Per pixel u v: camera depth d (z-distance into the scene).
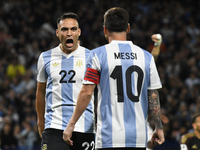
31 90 40.88
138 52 10.72
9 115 36.78
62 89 13.52
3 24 52.66
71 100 13.48
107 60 10.38
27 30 52.41
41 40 51.81
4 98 39.91
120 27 10.73
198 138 19.53
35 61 47.38
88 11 56.19
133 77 10.41
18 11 54.31
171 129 35.88
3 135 32.69
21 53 48.09
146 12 59.56
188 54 51.66
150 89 10.73
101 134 10.25
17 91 42.44
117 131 10.14
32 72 45.72
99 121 10.41
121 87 10.30
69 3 56.91
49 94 13.70
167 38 55.12
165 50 53.06
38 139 33.50
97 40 51.00
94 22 55.12
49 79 13.77
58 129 13.27
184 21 58.91
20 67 46.47
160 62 50.81
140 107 10.41
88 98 10.31
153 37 14.68
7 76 44.56
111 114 10.25
